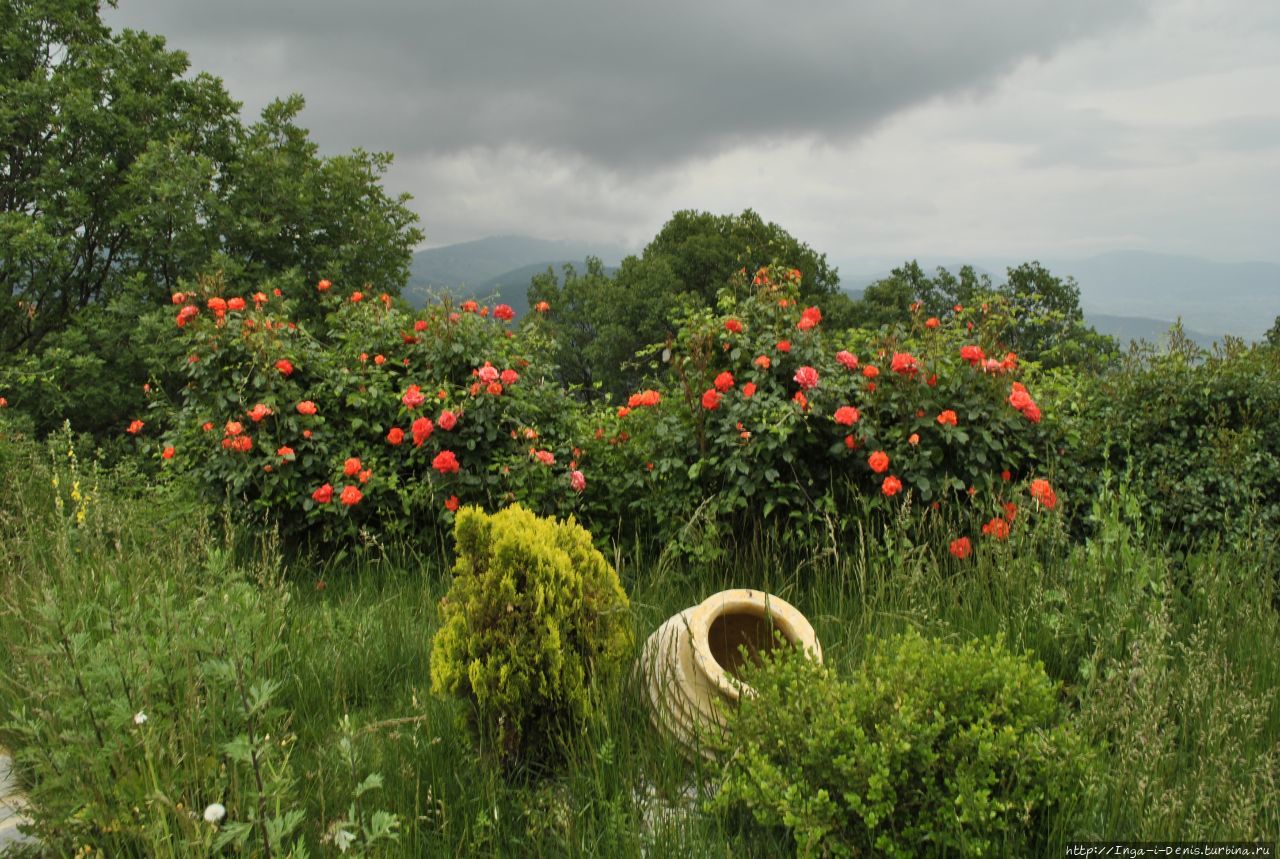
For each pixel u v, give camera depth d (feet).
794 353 15.30
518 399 17.24
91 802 7.41
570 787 8.41
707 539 14.11
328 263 51.75
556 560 8.96
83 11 50.55
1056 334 20.84
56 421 42.16
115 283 50.57
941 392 14.21
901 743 6.71
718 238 129.49
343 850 6.89
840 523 13.78
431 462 17.03
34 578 12.72
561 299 150.71
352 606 13.87
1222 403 15.33
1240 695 8.92
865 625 11.62
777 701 7.72
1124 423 15.98
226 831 6.66
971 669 7.45
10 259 44.62
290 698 10.55
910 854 6.67
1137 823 7.38
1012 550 12.30
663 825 7.68
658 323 122.31
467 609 8.71
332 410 18.44
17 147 47.96
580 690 8.73
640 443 16.14
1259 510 14.20
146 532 16.17
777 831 7.63
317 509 16.96
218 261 44.06
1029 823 6.98
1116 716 8.48
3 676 9.46
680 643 9.31
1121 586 11.10
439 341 18.39
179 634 9.03
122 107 48.49
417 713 9.88
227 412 17.83
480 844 7.80
